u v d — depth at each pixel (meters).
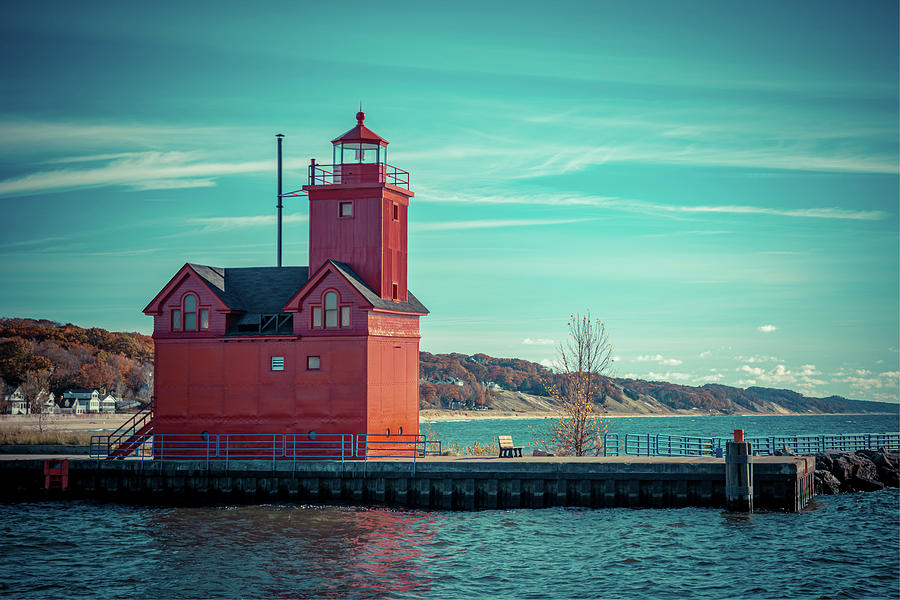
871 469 69.94
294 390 64.31
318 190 69.06
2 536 52.34
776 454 68.25
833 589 41.91
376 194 68.12
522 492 58.62
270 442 64.44
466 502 58.47
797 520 55.16
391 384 66.75
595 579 43.12
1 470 65.88
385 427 65.56
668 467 57.38
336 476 60.50
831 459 69.06
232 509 59.34
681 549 48.22
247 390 65.19
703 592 41.34
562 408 74.62
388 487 59.78
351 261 68.25
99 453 68.94
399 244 71.00
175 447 65.94
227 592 41.06
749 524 53.56
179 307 66.94
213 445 65.38
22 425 182.38
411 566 45.19
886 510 59.69
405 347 69.31
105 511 59.81
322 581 42.69
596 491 58.12
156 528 54.06
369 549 48.38
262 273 71.44
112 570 44.88
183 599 40.09
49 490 64.62
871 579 43.44
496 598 40.19
